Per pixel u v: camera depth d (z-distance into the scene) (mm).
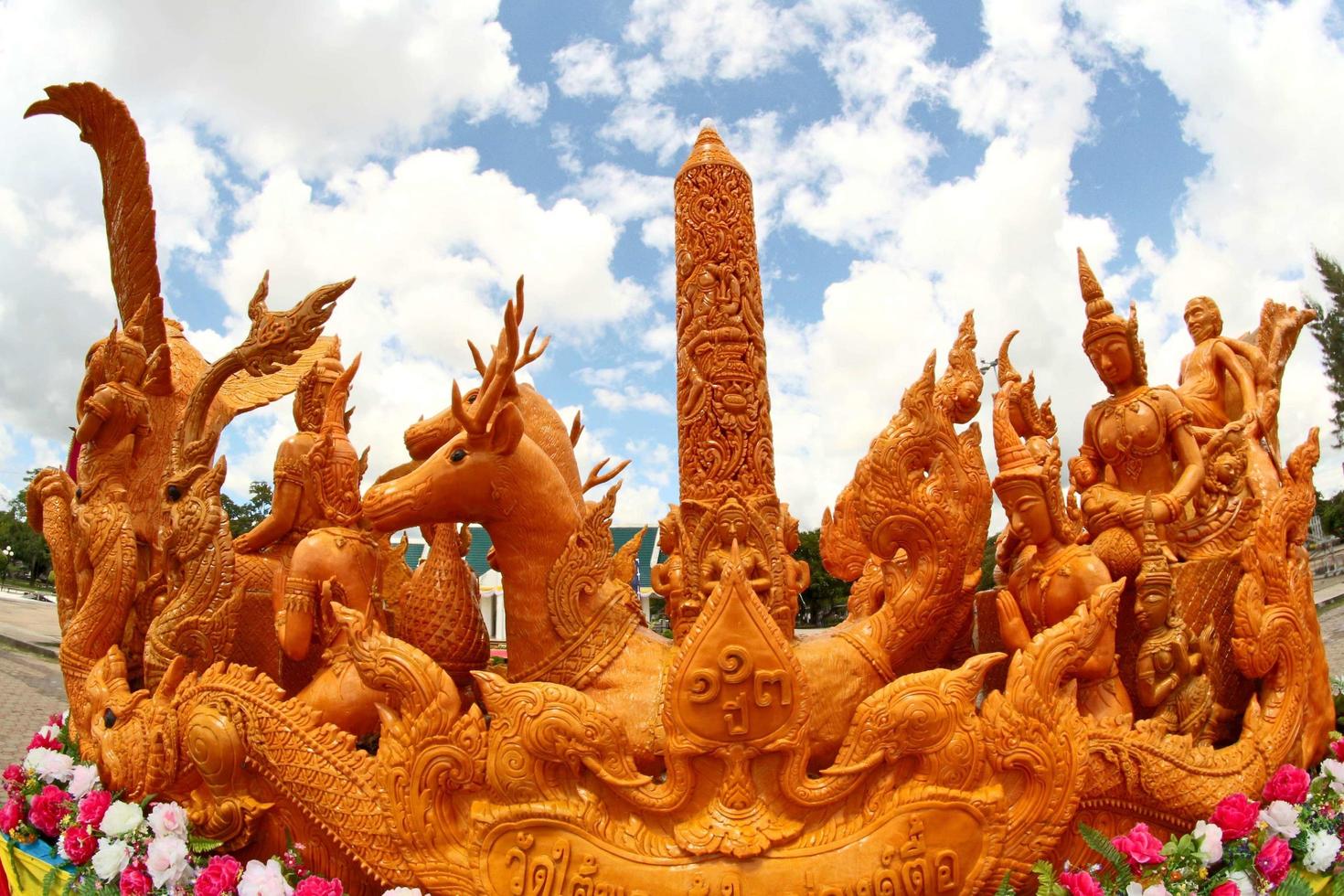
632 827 3379
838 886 3270
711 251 4047
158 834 3768
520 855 3332
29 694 14703
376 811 3484
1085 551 4238
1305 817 3904
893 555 4012
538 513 3953
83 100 5422
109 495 5387
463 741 3441
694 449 3922
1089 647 3689
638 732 3633
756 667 3387
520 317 3807
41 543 51188
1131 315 4906
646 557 15039
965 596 4121
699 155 4191
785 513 4875
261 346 4949
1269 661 4332
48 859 4309
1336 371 29578
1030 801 3488
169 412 5875
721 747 3373
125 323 5805
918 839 3359
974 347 4387
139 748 4117
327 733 3754
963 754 3424
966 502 4031
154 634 4648
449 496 3867
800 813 3422
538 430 4617
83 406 5477
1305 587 4551
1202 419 5598
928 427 3998
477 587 4496
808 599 19375
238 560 5113
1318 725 4414
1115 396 4992
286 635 4258
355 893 3691
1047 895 3322
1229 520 4855
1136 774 3773
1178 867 3521
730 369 3934
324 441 4586
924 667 4516
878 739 3422
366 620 3646
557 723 3369
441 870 3361
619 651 3883
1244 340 5961
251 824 3781
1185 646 4285
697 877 3258
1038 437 5086
